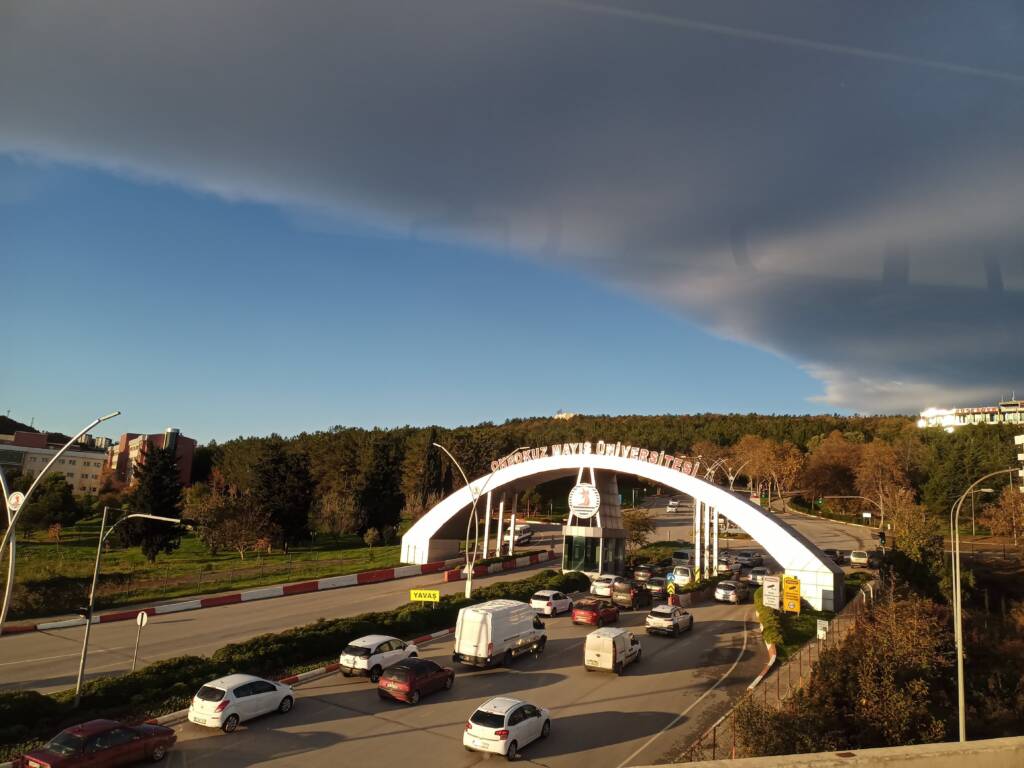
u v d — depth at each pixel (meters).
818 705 21.88
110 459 146.25
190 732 20.45
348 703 23.69
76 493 121.75
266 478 76.94
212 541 65.88
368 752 19.27
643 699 25.05
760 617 40.72
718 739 20.73
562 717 22.91
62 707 20.95
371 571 55.06
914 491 111.62
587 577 53.72
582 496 59.41
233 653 26.83
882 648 26.66
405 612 35.38
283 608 42.22
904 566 57.00
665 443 173.88
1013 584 67.31
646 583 52.72
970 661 39.44
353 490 88.94
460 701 24.39
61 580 44.34
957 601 22.59
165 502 65.19
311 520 81.62
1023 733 27.89
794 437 169.50
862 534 97.12
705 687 26.80
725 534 103.06
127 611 40.00
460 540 69.69
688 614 39.28
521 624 31.05
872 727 21.69
